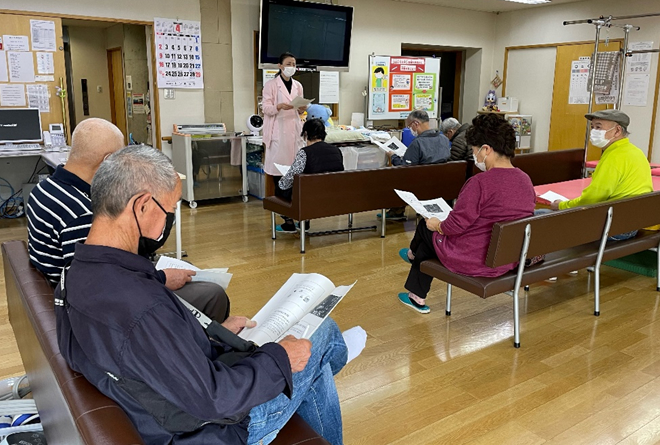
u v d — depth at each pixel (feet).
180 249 13.21
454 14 27.55
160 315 3.43
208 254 14.12
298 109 17.56
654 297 11.25
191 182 19.52
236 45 21.70
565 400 7.45
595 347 9.02
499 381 7.96
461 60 30.58
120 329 3.36
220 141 19.93
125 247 3.75
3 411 5.72
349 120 25.43
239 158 20.54
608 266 13.23
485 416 7.09
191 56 20.68
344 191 14.05
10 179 18.70
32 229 5.81
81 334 3.45
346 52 23.24
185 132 20.12
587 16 25.21
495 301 11.03
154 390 3.47
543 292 11.53
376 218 18.37
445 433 6.73
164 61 20.15
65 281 3.68
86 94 28.86
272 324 5.08
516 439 6.61
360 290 11.61
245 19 21.67
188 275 6.35
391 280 12.23
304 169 14.21
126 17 19.20
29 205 5.88
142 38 25.32
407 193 10.46
